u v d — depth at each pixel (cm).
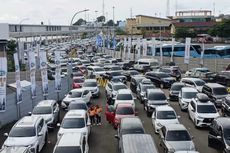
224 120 2255
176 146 2039
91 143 2478
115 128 2808
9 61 6256
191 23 14462
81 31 15012
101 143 2477
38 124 2334
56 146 1877
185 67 7225
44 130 2416
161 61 7419
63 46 14562
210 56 7812
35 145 2159
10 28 8644
